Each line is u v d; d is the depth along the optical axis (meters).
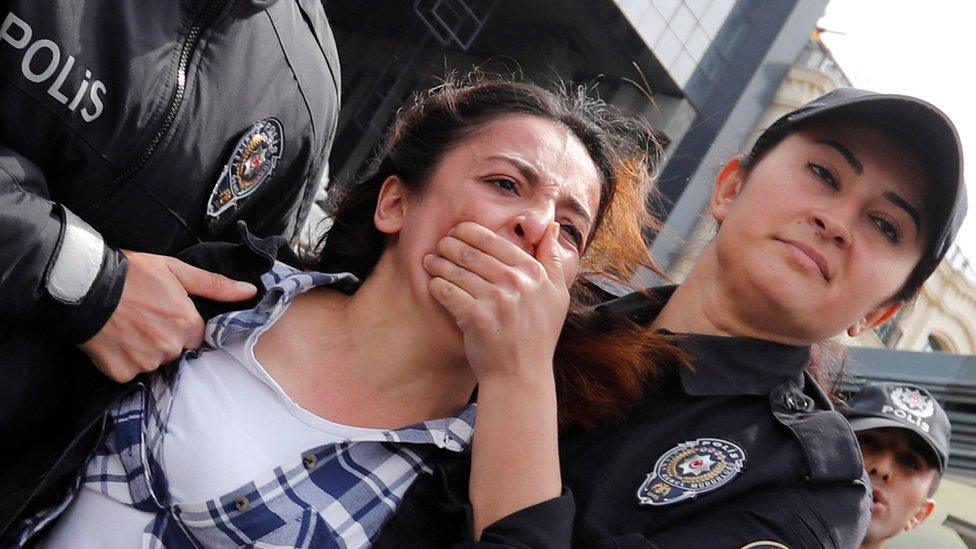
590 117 2.01
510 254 1.72
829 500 1.74
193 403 1.70
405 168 1.87
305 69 1.98
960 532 3.83
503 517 1.60
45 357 1.77
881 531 2.65
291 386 1.74
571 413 1.84
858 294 1.81
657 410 1.83
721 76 12.98
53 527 1.72
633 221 2.10
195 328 1.76
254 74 1.87
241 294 1.82
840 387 2.25
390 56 11.23
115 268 1.73
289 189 2.05
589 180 1.88
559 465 1.72
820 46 13.55
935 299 10.98
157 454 1.68
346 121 11.22
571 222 1.84
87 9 1.71
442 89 1.97
